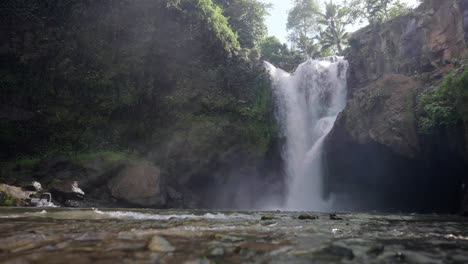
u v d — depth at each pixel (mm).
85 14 19641
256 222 4832
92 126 18859
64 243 2328
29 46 18391
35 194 13109
